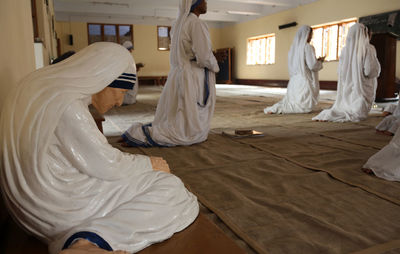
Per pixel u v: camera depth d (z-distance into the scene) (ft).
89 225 4.06
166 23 63.67
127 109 23.98
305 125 16.49
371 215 6.24
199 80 12.11
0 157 4.08
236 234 5.54
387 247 5.03
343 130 14.92
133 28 61.67
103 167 4.29
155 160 5.29
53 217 4.09
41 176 3.99
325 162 9.67
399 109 13.71
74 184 4.20
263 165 9.51
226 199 7.04
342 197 7.11
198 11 12.29
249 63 60.08
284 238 5.39
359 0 38.42
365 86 17.19
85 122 4.10
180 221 5.06
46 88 4.01
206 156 10.50
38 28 19.83
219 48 67.92
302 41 20.39
